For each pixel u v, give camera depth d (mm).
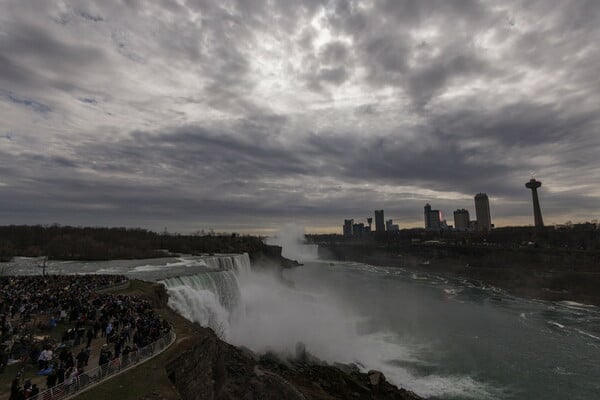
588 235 169250
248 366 31672
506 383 37250
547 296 87875
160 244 134000
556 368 41094
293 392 29016
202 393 24391
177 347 23859
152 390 18609
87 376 18016
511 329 57031
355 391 32438
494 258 141625
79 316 28969
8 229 120250
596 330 57062
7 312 29172
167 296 41469
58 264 84562
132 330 26328
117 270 70250
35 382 18266
